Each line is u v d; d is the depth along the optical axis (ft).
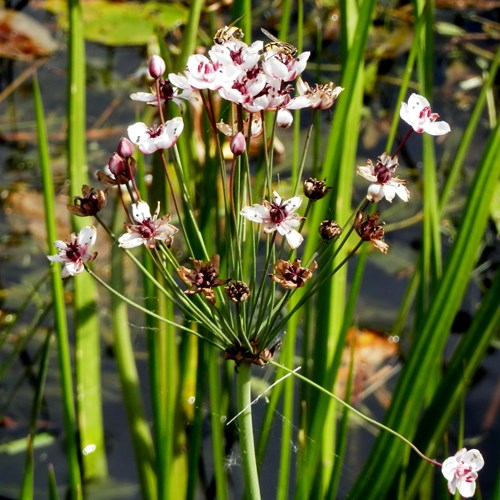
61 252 3.75
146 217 3.74
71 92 4.50
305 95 3.85
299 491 4.35
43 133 4.35
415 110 3.76
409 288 5.09
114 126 6.64
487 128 6.89
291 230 3.74
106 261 5.46
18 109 6.82
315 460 4.35
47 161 4.37
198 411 4.41
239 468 4.82
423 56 4.57
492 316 4.37
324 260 4.33
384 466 4.40
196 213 4.58
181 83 3.71
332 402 4.45
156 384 4.38
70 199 4.56
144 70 7.14
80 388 4.71
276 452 4.83
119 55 7.41
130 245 3.73
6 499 4.70
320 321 4.39
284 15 4.41
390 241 5.91
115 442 4.86
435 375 4.64
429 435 4.47
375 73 7.47
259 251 5.50
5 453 4.82
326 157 4.29
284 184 5.99
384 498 4.49
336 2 7.89
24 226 5.76
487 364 5.17
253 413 4.92
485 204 4.28
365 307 5.46
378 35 7.83
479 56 7.69
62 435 4.88
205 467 4.81
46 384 5.02
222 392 4.64
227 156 5.83
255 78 3.70
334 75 7.29
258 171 4.31
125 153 3.72
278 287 5.21
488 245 5.99
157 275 4.42
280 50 3.76
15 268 5.51
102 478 4.75
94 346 4.71
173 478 4.58
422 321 4.35
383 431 4.40
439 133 3.75
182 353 4.54
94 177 6.07
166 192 4.51
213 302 3.74
